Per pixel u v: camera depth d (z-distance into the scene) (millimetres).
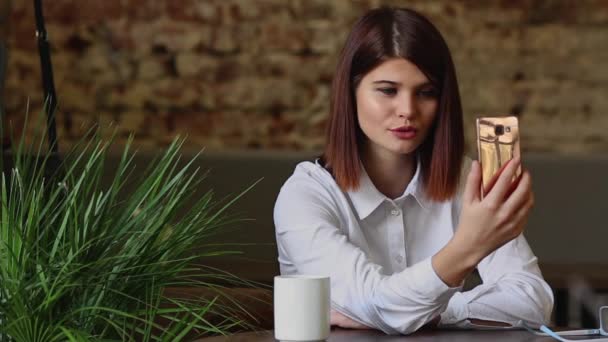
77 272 1451
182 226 1532
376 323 1982
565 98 4957
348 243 2137
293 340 1672
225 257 3787
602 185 4512
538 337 1914
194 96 4961
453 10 4930
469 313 2121
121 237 1507
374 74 2113
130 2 4938
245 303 2166
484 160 1795
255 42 4961
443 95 2160
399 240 2266
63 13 4926
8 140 2291
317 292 1674
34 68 4867
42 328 1438
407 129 2105
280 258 2291
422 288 1894
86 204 1535
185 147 4945
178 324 1518
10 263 1449
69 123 4938
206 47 4957
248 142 4980
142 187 1529
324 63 4957
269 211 4352
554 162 4527
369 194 2238
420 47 2094
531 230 4516
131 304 1528
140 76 4957
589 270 3707
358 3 4930
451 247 1859
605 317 1902
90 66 4938
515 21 4934
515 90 4961
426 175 2262
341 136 2223
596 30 4934
